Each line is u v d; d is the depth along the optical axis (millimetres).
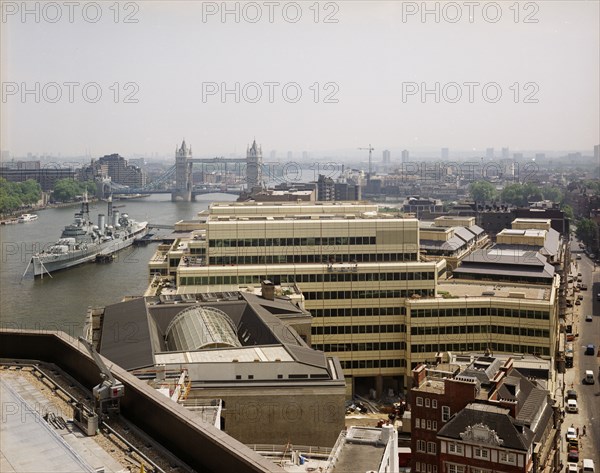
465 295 187000
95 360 42750
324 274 178125
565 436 146500
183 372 99062
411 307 174125
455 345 175000
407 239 190500
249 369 101188
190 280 175000
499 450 94750
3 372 48406
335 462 69000
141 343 111562
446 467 99562
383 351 179625
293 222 188125
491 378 112688
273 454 80125
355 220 190875
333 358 115312
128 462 35312
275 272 177500
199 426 34531
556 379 173500
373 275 179000
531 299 176375
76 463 33375
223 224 186125
